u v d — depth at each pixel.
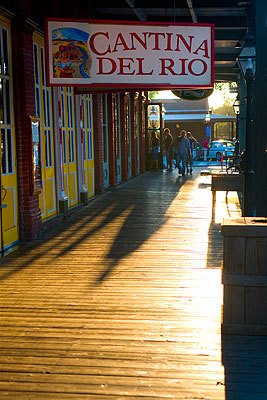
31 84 10.57
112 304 6.55
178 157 25.41
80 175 15.09
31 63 10.59
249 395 4.34
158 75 10.26
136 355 5.09
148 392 4.39
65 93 13.98
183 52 10.25
